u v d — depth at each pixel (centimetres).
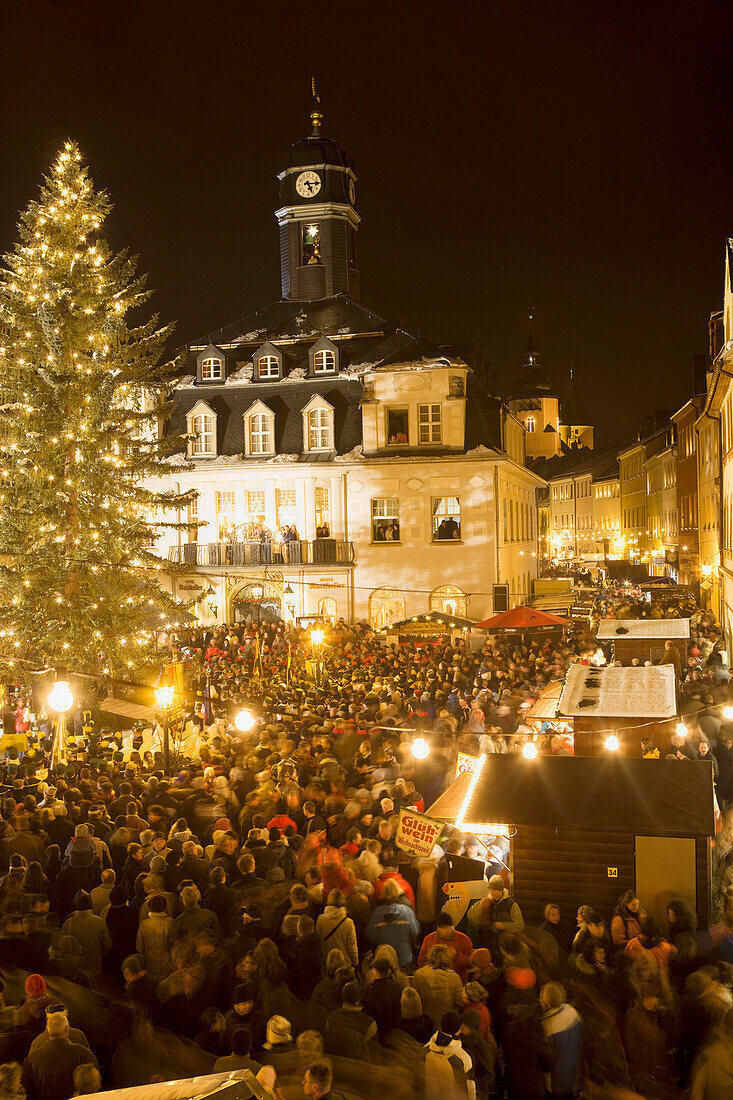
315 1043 610
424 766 1492
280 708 1912
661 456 7644
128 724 2527
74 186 2788
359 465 4247
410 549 4225
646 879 1050
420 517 4216
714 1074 648
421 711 1831
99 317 2708
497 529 4172
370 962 830
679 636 2544
